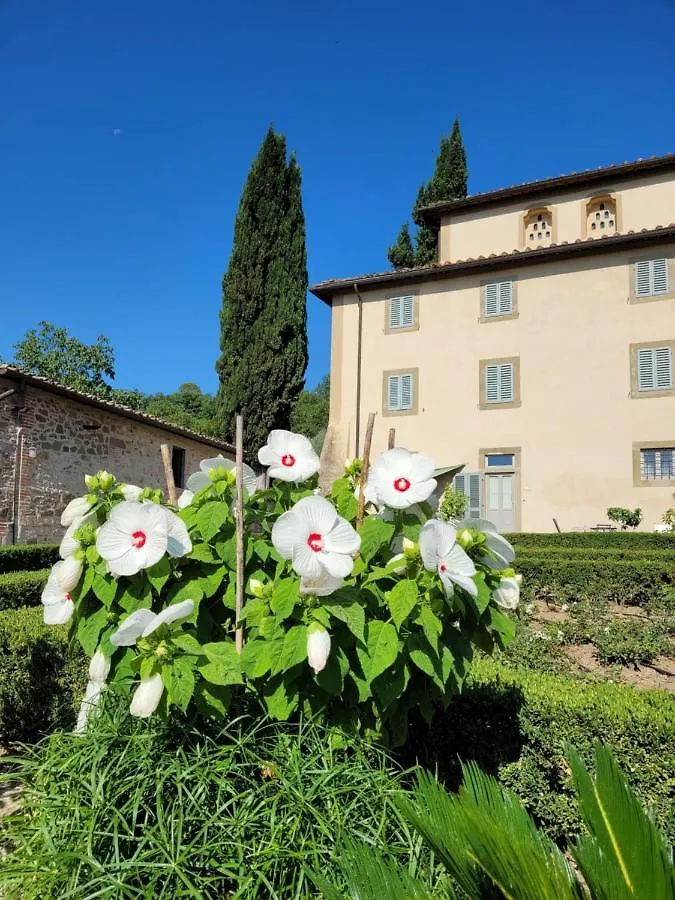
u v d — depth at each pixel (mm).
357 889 1505
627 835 1568
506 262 19609
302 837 1771
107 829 1771
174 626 2025
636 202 19844
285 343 21844
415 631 2141
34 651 3990
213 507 2350
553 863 1396
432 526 2041
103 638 2154
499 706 2996
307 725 2088
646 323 18203
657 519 17359
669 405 17656
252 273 21906
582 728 2740
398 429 20359
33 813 2045
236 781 1902
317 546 2008
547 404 18875
